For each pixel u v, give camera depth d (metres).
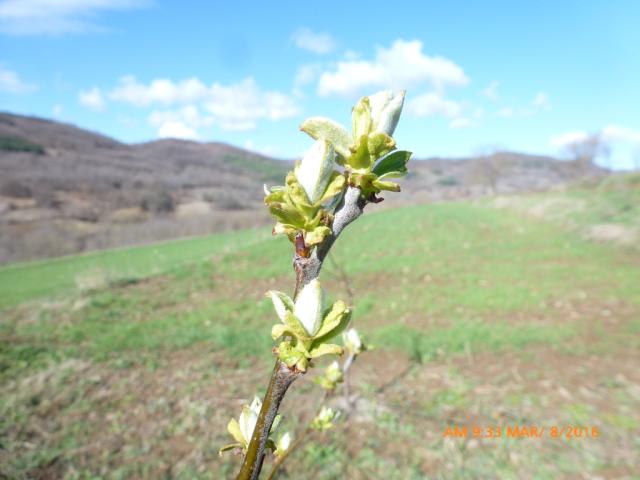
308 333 0.84
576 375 6.53
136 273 14.55
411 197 52.91
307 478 4.59
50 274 20.05
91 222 44.44
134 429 5.53
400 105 0.91
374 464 4.79
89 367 7.23
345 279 4.76
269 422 0.87
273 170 82.62
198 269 14.66
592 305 9.52
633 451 4.84
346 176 0.87
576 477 4.51
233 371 7.12
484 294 10.60
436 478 4.57
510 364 6.95
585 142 51.12
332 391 2.83
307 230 0.86
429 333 8.27
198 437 5.36
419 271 13.27
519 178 71.19
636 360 6.93
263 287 12.62
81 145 80.62
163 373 7.04
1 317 10.12
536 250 15.59
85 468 4.81
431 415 5.63
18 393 6.30
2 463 4.76
